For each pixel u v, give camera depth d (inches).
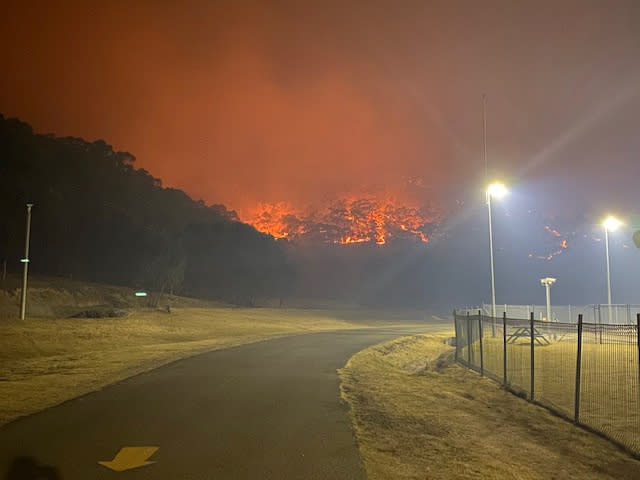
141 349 1016.2
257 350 997.8
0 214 2687.0
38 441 350.3
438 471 314.0
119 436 365.1
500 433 443.5
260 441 355.9
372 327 2317.9
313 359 849.5
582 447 417.1
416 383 677.3
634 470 366.3
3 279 2289.6
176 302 2726.4
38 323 1541.6
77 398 504.4
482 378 745.6
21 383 593.0
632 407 540.7
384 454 338.0
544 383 676.7
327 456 324.5
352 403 493.7
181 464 305.3
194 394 529.3
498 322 1232.2
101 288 2576.3
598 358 915.4
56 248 2918.3
